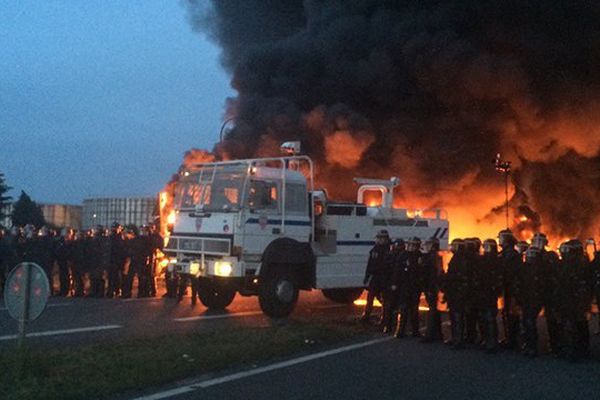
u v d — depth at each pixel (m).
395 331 12.37
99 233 18.20
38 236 18.36
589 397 7.74
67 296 18.44
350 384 8.16
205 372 8.62
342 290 17.28
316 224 15.42
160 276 21.02
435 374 8.88
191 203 15.08
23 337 8.00
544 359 10.16
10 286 8.02
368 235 16.25
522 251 11.76
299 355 10.00
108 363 8.41
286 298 14.38
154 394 7.42
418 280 11.72
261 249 14.16
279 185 14.55
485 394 7.81
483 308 10.66
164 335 10.83
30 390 6.97
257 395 7.48
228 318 13.86
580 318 9.97
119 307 15.50
